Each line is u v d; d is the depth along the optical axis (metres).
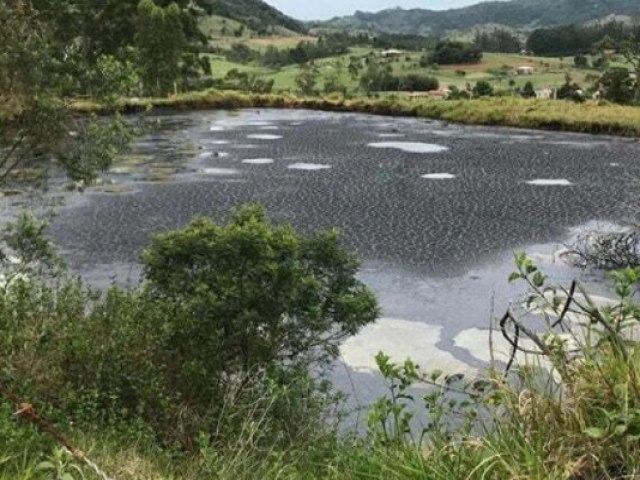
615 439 2.44
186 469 4.08
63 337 4.91
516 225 14.20
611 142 26.62
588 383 2.63
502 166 21.14
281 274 5.32
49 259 7.75
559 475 2.42
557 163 21.62
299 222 14.42
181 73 54.97
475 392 3.86
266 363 5.26
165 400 4.65
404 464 2.85
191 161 21.92
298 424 4.72
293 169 20.58
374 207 15.75
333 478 3.34
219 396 5.00
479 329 8.77
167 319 5.11
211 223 5.71
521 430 2.65
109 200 16.16
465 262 11.72
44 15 8.62
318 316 5.37
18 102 8.01
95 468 3.02
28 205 12.98
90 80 8.49
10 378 4.36
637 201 15.46
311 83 73.44
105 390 4.82
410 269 11.31
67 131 8.43
